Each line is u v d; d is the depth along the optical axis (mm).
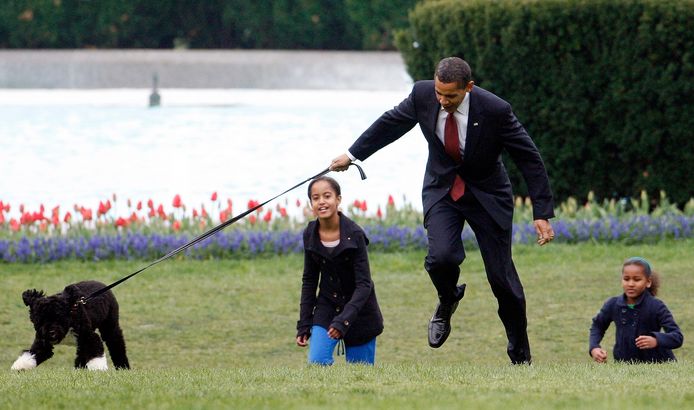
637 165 57250
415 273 49375
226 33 151000
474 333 40656
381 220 56094
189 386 23312
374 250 53281
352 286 29906
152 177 80500
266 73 133500
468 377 24516
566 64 55969
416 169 84938
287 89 132375
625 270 31344
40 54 137750
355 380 24141
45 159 88000
